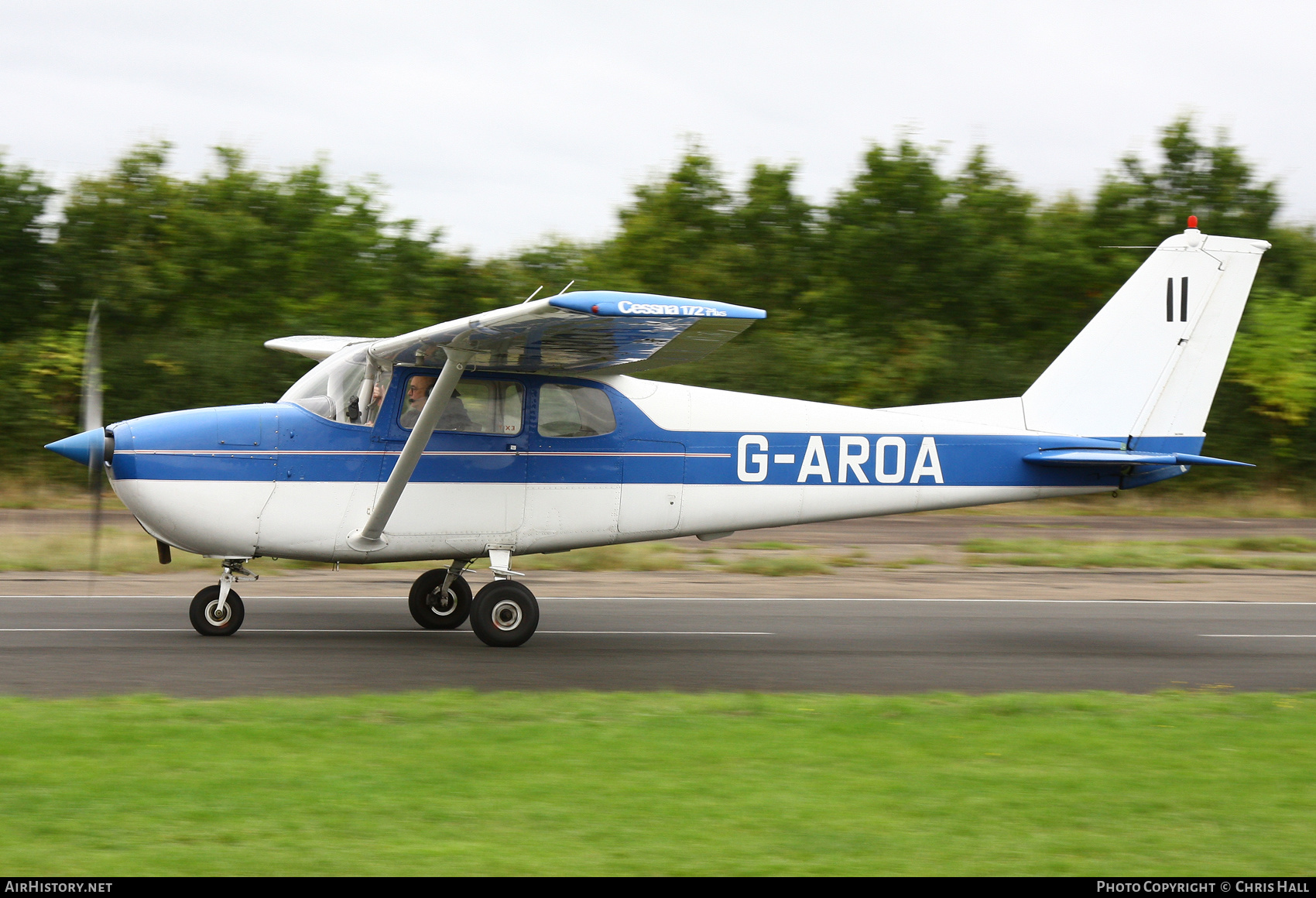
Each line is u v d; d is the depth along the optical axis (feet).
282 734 31.73
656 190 158.30
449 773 28.40
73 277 131.44
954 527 107.45
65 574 68.85
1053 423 55.67
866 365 136.15
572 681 42.34
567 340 44.39
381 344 47.19
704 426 52.08
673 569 77.92
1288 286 160.04
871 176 154.61
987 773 29.43
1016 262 153.07
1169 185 165.27
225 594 48.98
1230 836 25.05
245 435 47.42
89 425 47.19
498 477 49.55
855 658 48.44
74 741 30.45
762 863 22.95
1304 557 89.92
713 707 36.88
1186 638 55.42
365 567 75.25
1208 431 140.56
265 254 137.80
